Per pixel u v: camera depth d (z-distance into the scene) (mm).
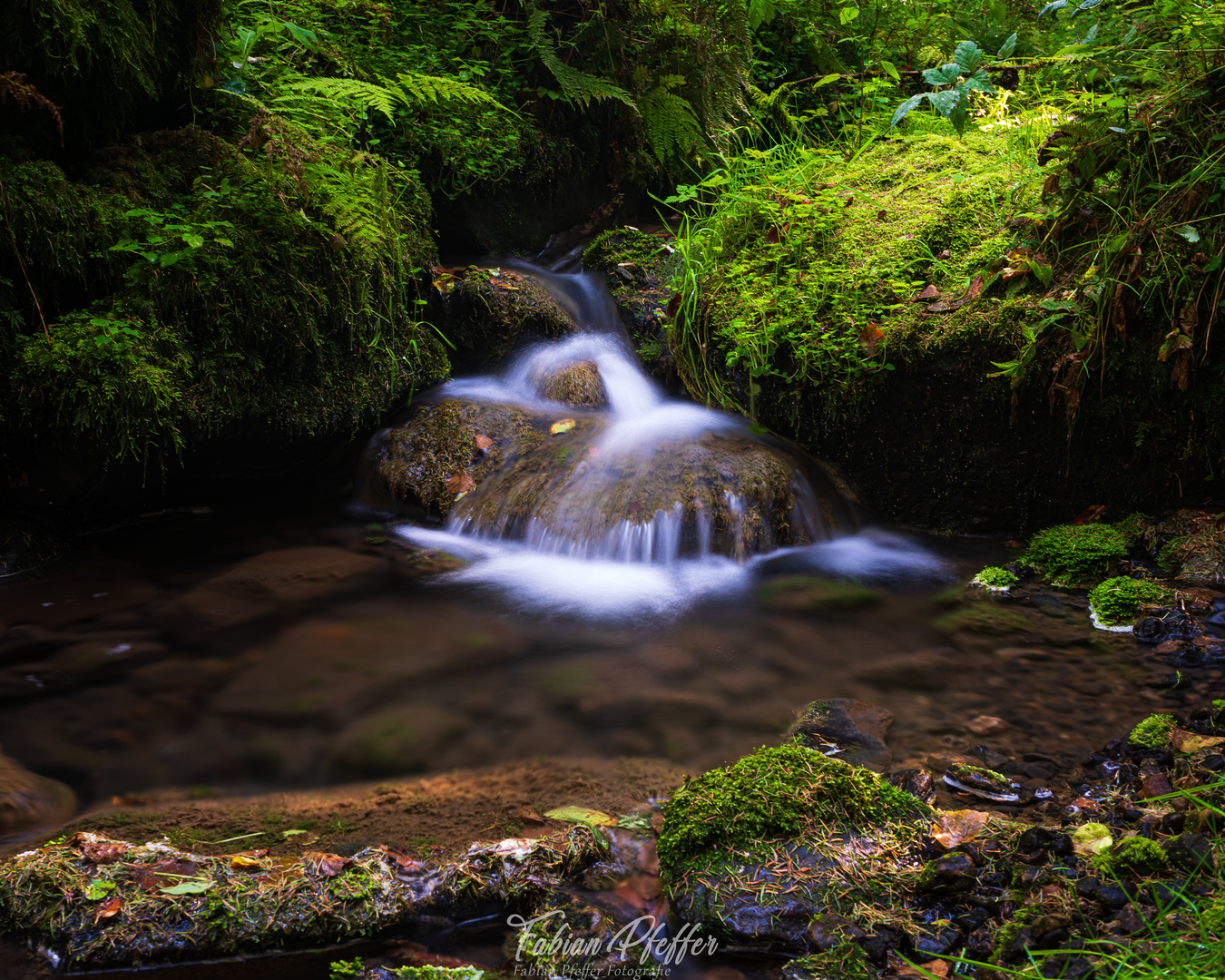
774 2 7184
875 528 4535
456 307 5488
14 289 3848
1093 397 3947
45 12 3611
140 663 3178
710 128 6617
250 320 4258
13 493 3951
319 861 2027
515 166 6242
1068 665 3117
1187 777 2238
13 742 2678
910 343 4172
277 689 3023
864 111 6562
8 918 1918
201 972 1827
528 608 3682
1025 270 4086
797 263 4812
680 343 5105
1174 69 4105
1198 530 3816
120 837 2240
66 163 4195
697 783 2248
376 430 4969
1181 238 3742
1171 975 1462
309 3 5613
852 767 2305
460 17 6531
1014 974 1576
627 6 6695
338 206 4363
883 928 1812
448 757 2635
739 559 4137
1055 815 2238
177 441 3973
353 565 4078
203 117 4703
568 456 4594
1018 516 4328
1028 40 6629
